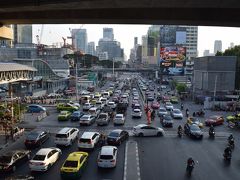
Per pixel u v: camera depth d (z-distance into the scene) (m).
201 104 79.56
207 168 28.48
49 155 27.80
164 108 61.09
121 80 188.12
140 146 35.69
